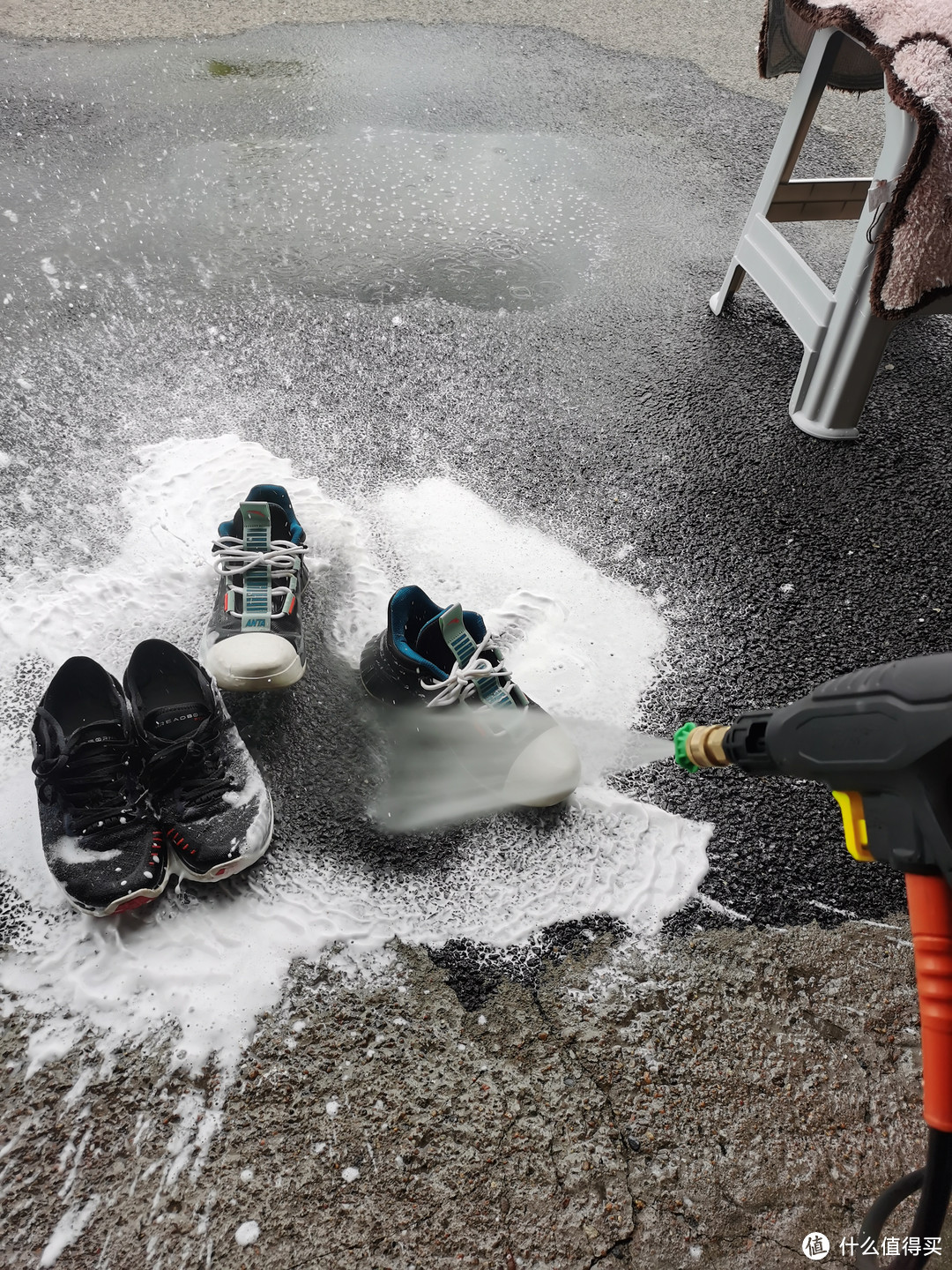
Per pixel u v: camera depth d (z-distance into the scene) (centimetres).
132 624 203
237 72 412
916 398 279
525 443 257
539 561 226
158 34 438
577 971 155
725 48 463
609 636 210
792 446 261
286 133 375
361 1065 141
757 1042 148
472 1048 144
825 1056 147
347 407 263
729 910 165
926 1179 76
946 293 207
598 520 237
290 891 161
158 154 358
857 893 169
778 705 199
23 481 233
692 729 99
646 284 317
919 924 76
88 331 279
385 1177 131
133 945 152
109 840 153
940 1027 74
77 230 317
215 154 360
